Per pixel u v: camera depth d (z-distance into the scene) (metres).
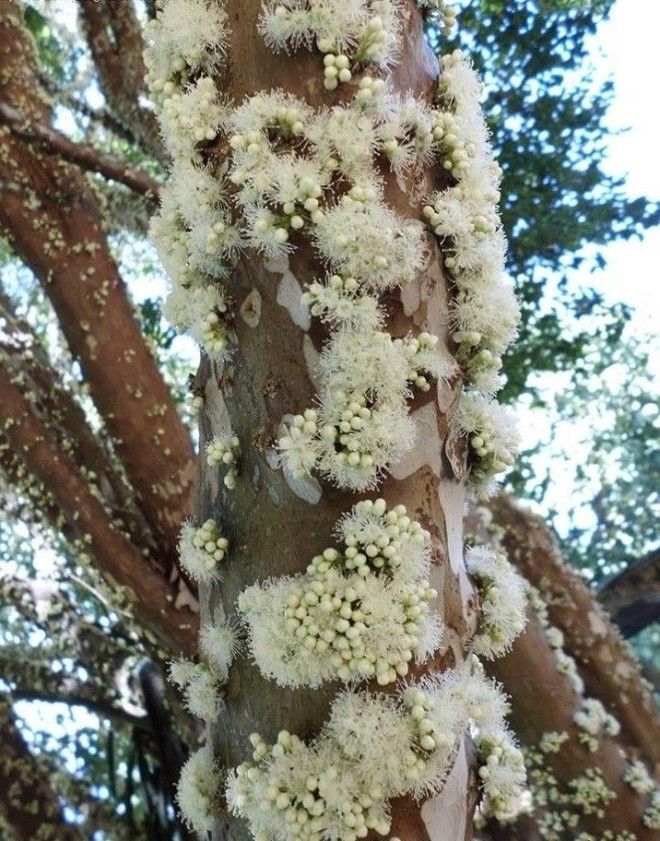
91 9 0.92
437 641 0.35
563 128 1.11
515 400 1.24
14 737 0.91
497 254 0.38
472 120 0.39
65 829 0.88
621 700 0.84
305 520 0.36
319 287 0.34
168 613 0.69
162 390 0.74
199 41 0.37
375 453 0.34
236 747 0.38
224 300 0.37
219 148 0.36
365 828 0.33
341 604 0.34
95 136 1.09
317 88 0.36
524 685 0.76
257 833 0.34
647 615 1.07
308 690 0.35
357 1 0.36
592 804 0.75
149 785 1.10
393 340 0.36
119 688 1.08
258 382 0.36
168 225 0.38
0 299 0.85
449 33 0.42
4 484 0.92
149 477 0.72
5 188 0.71
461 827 0.36
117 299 0.74
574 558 1.39
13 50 0.73
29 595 1.00
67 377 0.86
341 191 0.35
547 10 1.07
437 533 0.36
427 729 0.34
